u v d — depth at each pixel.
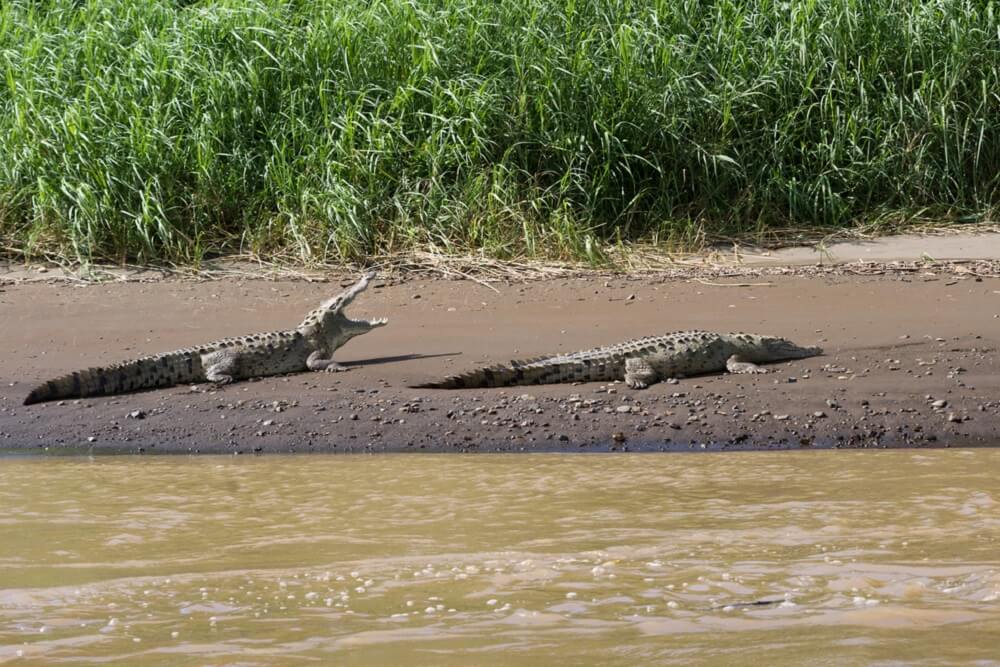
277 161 35.09
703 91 37.69
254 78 36.00
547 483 16.89
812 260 33.28
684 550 12.42
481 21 38.00
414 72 36.28
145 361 23.91
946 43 38.66
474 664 8.77
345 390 23.28
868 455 18.94
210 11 38.72
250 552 12.84
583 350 25.59
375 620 10.05
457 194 34.78
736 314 27.97
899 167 37.31
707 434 20.53
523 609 10.30
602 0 39.69
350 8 39.12
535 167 36.06
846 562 11.70
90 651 9.28
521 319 28.11
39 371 24.84
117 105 35.84
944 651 8.86
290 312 29.22
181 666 8.84
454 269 32.12
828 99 37.19
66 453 20.30
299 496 16.23
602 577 11.34
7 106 37.12
